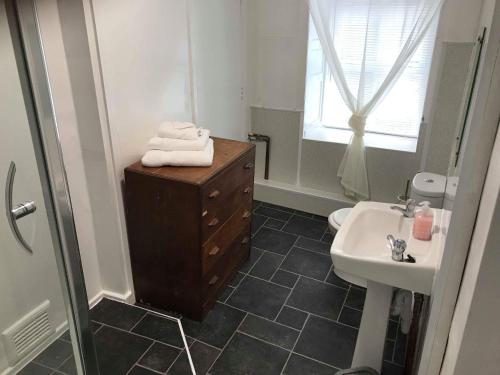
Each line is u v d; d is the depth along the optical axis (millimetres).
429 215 1617
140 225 2098
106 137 1928
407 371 1734
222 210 2174
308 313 2287
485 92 816
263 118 3348
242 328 2176
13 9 1116
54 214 1337
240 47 3059
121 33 1899
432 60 2619
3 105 1387
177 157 2020
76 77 1819
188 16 2377
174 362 1967
